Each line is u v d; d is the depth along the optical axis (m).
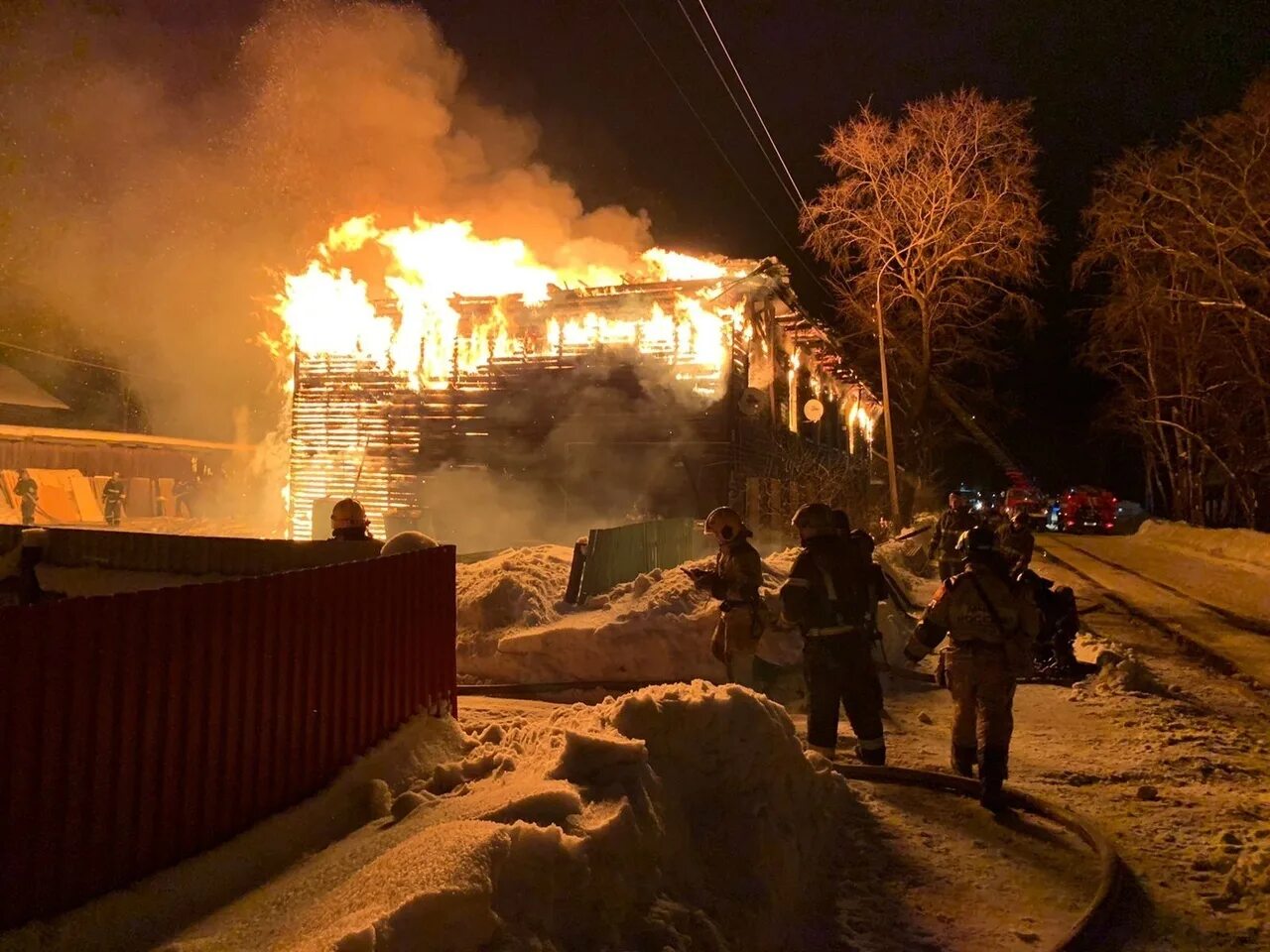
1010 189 28.62
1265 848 4.75
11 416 30.72
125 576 8.66
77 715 3.29
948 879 4.46
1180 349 33.47
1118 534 46.28
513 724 5.67
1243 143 23.25
